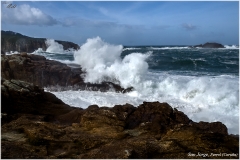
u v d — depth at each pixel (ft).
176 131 21.70
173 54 135.85
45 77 47.01
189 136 21.22
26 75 46.19
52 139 21.15
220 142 21.12
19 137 21.86
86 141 21.08
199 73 65.51
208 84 42.34
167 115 25.72
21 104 28.94
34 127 23.06
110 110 25.27
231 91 39.52
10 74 45.34
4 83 29.37
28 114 27.94
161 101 40.60
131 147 20.38
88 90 46.80
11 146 19.97
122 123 23.82
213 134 21.18
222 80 44.93
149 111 26.16
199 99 39.96
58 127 23.54
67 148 20.65
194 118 33.63
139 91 45.37
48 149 20.47
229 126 31.14
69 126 24.17
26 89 29.50
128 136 22.36
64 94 42.83
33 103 29.50
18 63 45.93
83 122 24.20
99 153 19.65
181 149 20.45
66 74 48.26
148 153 19.92
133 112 26.25
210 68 77.41
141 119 25.43
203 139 20.94
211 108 37.22
